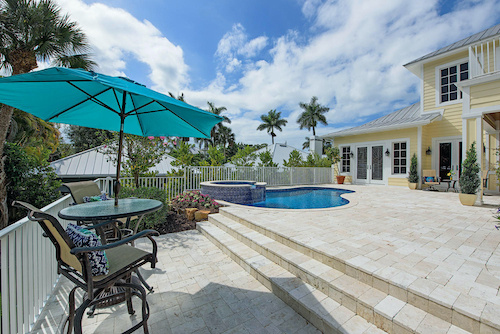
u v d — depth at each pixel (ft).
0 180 17.83
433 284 7.21
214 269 11.39
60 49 23.53
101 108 10.49
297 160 47.52
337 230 13.07
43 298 8.44
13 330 6.34
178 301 8.78
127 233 10.79
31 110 9.09
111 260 6.88
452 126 33.40
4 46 20.75
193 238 15.99
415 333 6.02
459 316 6.05
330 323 6.93
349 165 46.11
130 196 17.15
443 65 34.35
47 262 9.00
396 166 38.78
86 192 11.03
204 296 9.10
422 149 34.94
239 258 11.85
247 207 20.39
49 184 20.39
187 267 11.57
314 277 8.84
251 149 43.91
